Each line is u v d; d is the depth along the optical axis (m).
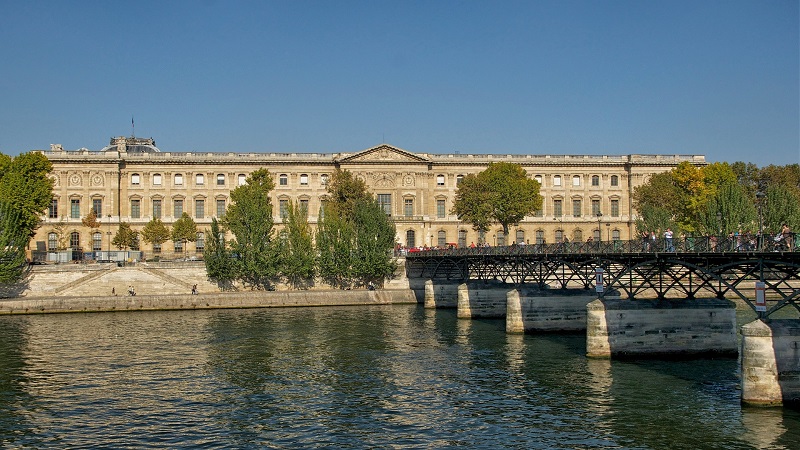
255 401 44.06
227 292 97.94
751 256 40.66
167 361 55.66
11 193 103.06
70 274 94.50
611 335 53.03
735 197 99.75
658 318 52.84
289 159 142.38
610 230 150.62
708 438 35.53
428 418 40.09
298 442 36.66
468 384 47.03
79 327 74.06
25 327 74.19
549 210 149.62
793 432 35.72
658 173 142.12
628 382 45.94
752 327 39.31
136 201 139.00
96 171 135.88
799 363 38.88
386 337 66.00
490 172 125.31
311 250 103.50
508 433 37.28
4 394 46.03
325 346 61.50
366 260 102.75
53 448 36.22
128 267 95.19
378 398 44.25
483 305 81.12
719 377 46.62
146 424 39.81
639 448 34.62
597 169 151.12
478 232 146.50
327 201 127.56
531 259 68.38
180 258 123.94
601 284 55.31
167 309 91.19
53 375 51.06
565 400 42.59
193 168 140.50
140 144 165.75
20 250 92.44
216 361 55.50
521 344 60.84
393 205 141.50
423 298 101.38
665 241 48.31
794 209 99.00
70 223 134.50
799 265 37.72
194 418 40.81
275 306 95.38
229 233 138.50
